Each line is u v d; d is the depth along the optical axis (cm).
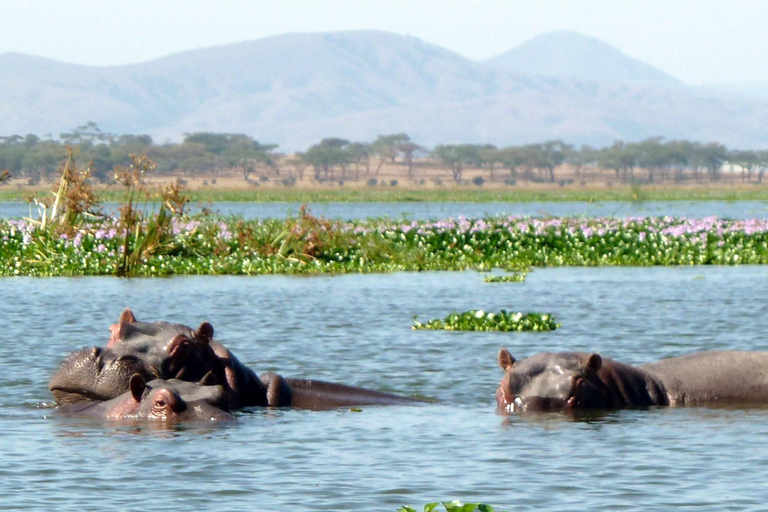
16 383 4553
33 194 11419
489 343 5659
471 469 3139
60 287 8512
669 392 4072
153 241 10256
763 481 2986
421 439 3528
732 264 11031
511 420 3822
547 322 6178
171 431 3619
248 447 3409
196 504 2800
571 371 3959
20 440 3488
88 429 3644
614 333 6003
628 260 11006
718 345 5531
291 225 10950
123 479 3030
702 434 3562
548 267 10794
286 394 4144
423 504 2794
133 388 3788
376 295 8081
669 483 2973
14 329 6156
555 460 3234
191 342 3962
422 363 5078
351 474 3089
